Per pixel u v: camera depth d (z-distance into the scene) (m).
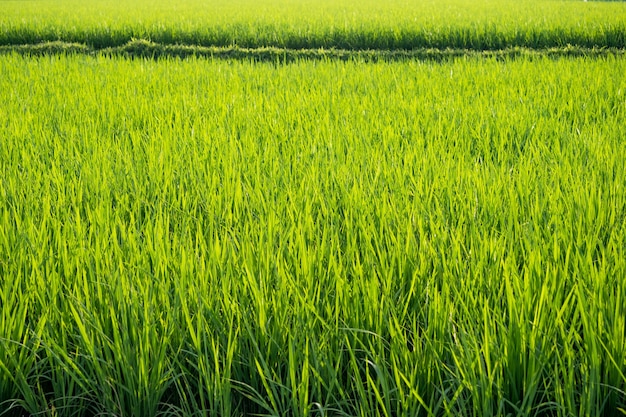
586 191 3.82
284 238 3.30
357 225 3.48
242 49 13.62
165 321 2.65
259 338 2.58
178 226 3.67
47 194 3.98
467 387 2.24
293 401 2.28
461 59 10.52
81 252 3.06
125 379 2.44
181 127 6.05
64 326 2.64
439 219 3.48
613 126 5.68
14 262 3.04
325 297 2.74
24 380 2.44
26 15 18.31
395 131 5.71
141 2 26.38
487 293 2.80
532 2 24.56
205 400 2.58
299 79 8.62
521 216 3.68
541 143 5.23
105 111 6.64
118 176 4.39
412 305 2.86
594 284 2.68
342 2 25.25
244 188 4.12
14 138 5.50
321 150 5.01
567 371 2.43
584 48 13.49
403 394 2.19
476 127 5.85
